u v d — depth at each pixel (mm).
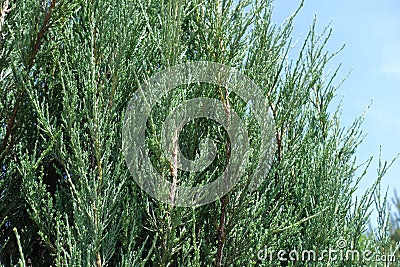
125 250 2680
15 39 2756
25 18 2779
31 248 2838
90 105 2699
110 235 2631
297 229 2811
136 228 2662
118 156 2676
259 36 2756
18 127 2828
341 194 2906
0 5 2789
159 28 2900
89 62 2750
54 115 2871
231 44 2719
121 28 2719
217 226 2713
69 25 2877
